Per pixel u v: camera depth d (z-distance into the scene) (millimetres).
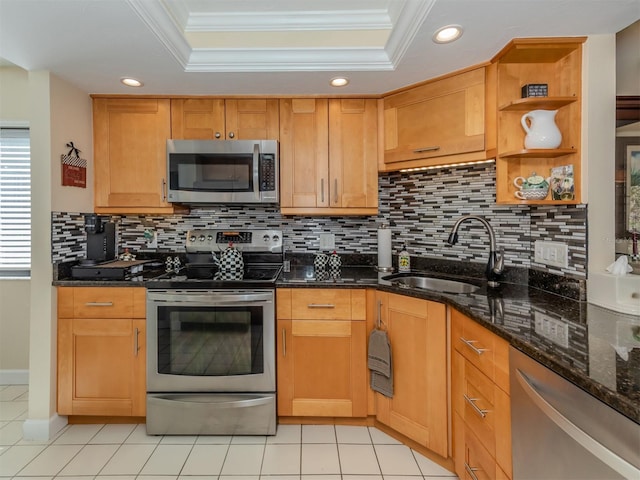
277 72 1804
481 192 1950
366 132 2129
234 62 1761
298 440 1794
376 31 1782
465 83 1749
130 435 1845
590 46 1438
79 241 2064
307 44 1798
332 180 2143
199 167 2104
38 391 1824
